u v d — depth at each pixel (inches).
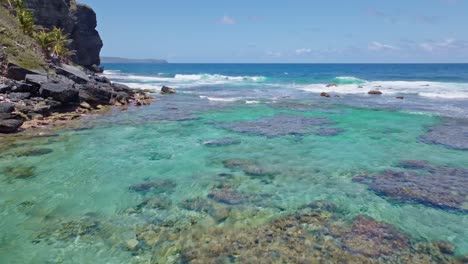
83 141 678.5
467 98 1274.6
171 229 344.5
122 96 1211.9
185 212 383.6
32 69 1135.6
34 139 682.8
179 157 589.9
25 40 1444.4
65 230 340.8
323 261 285.4
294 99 1328.7
